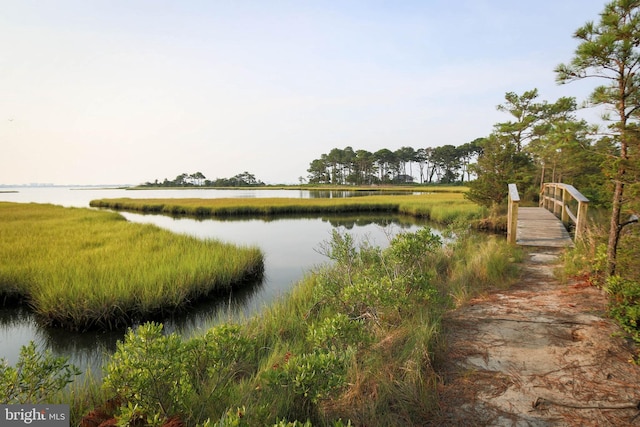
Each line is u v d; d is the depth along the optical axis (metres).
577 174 18.28
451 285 6.09
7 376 2.77
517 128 23.92
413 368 3.18
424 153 123.25
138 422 2.59
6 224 17.94
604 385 2.92
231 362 3.35
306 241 16.73
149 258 10.02
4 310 7.73
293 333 5.38
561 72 5.02
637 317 3.50
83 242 12.67
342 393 3.05
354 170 135.25
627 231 5.67
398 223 23.58
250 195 67.06
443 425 2.55
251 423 2.50
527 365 3.30
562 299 5.01
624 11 4.51
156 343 2.71
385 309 4.93
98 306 6.71
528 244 9.14
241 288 9.45
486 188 18.88
